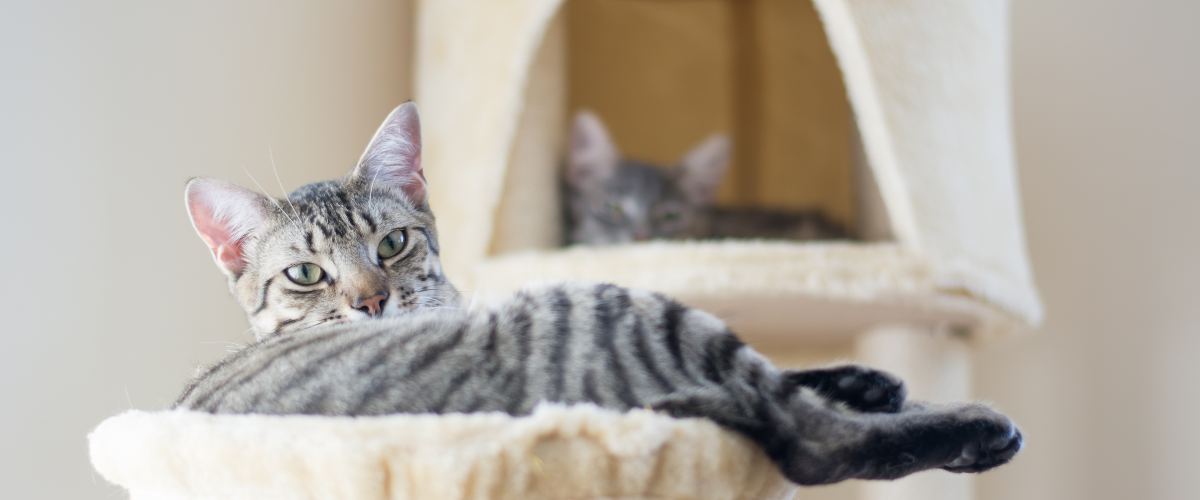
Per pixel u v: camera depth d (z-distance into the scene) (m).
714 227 3.13
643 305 1.02
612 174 3.10
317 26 2.62
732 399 0.93
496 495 0.81
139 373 2.02
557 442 0.83
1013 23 2.99
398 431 0.83
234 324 2.28
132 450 0.92
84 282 1.92
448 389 0.96
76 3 1.95
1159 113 2.87
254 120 2.40
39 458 1.81
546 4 2.21
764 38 3.51
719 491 0.88
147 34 2.11
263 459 0.84
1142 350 2.85
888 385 1.03
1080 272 2.93
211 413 0.99
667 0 3.51
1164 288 2.84
